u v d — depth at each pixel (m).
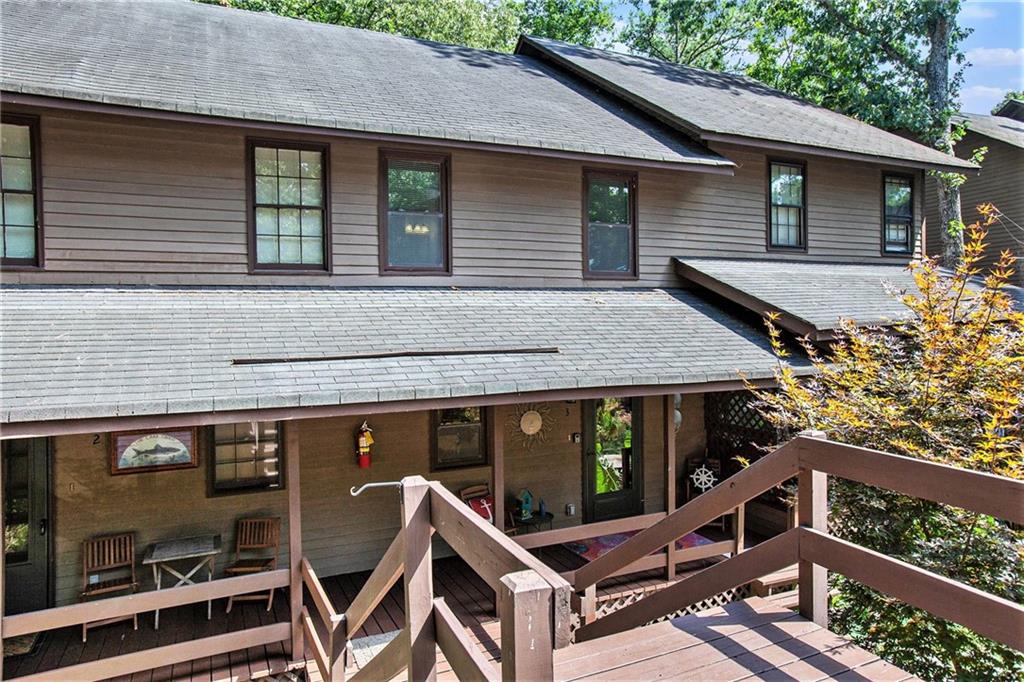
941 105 15.27
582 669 2.95
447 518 2.18
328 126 6.74
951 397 4.50
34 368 4.80
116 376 4.86
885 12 16.33
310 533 7.21
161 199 6.68
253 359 5.46
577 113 9.54
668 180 9.39
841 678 2.75
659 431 9.18
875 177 11.22
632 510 8.97
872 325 6.73
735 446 8.96
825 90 17.88
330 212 7.41
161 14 9.55
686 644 3.13
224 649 5.15
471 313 7.34
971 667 3.60
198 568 6.31
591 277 8.87
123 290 6.43
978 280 11.06
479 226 8.17
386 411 5.37
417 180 7.87
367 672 2.99
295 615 5.39
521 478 8.24
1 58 6.26
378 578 2.93
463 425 7.99
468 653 1.90
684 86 12.04
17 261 6.20
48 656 5.45
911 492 2.63
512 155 8.30
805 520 3.17
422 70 9.95
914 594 2.59
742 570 3.44
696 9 23.36
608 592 6.84
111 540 6.25
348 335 6.27
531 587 1.48
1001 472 3.90
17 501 6.07
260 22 10.45
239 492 6.87
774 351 7.37
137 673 5.23
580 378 6.07
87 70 6.53
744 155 9.93
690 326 8.04
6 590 5.99
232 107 6.41
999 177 16.70
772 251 10.23
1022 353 4.68
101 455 6.34
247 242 7.05
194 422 4.73
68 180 6.34
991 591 3.63
